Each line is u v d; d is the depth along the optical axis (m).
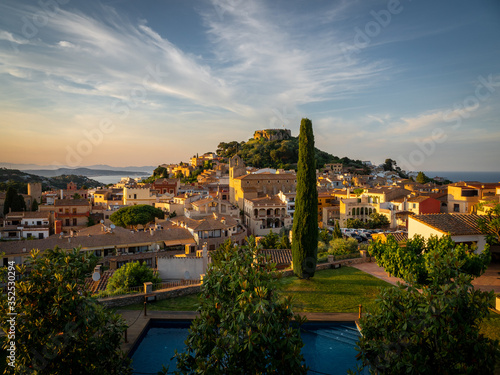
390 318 15.76
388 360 15.50
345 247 49.06
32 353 14.44
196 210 95.88
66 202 99.38
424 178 163.62
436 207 81.62
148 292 31.03
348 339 24.48
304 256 36.22
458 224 37.84
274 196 109.94
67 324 14.57
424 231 38.59
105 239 63.66
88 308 15.12
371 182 163.12
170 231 70.38
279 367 14.42
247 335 13.96
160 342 24.69
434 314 14.35
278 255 46.62
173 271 39.53
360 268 40.16
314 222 36.53
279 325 14.49
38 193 117.56
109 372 15.96
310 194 36.59
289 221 101.00
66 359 14.70
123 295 30.33
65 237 62.81
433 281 15.93
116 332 16.33
